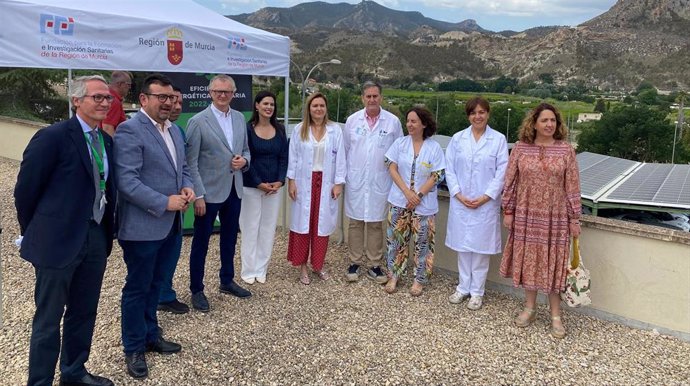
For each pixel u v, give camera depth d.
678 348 3.92
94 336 3.75
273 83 22.22
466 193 4.46
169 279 4.14
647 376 3.52
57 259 2.64
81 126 2.71
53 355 2.81
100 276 2.94
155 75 3.11
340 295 4.80
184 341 3.75
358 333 4.03
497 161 4.34
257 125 4.68
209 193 4.18
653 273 4.11
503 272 4.24
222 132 4.21
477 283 4.57
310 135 4.82
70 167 2.64
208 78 6.27
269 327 4.05
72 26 4.44
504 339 4.00
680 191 5.03
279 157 4.77
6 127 11.88
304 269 5.06
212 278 5.04
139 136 3.05
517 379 3.44
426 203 4.67
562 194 3.89
